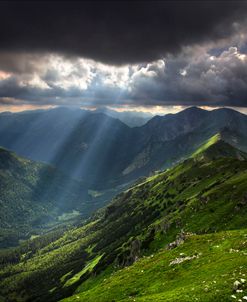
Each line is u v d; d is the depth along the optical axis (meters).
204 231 131.75
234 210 135.25
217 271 59.06
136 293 68.56
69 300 82.50
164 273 72.25
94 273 199.38
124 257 177.62
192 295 48.97
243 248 70.06
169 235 156.25
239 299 43.19
